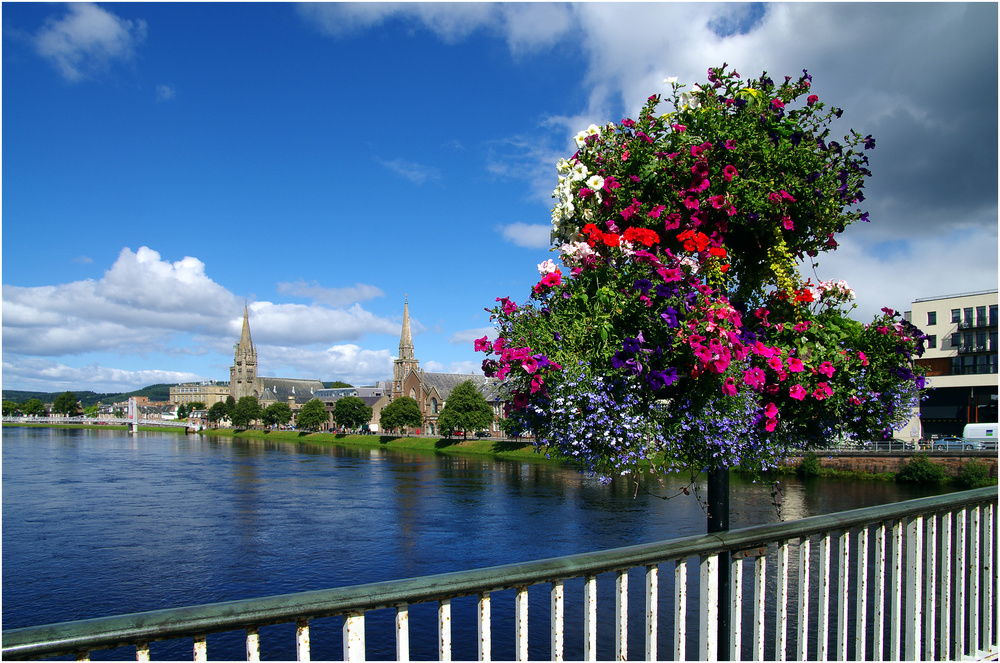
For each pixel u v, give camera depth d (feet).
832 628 53.83
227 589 81.51
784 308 15.48
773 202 13.93
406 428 467.93
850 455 180.96
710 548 11.78
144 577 86.43
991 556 17.70
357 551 100.17
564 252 14.08
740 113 14.90
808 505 130.93
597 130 15.42
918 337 15.35
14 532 114.93
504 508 138.00
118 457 304.71
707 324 12.31
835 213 15.01
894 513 14.65
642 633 57.93
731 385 12.86
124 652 55.16
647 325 12.77
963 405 220.23
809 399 14.87
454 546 102.58
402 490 173.78
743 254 15.52
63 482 193.77
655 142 15.12
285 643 59.47
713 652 12.07
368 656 56.18
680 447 13.61
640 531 108.99
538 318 13.07
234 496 162.30
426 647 58.08
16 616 71.61
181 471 231.09
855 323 15.67
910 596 15.52
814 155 14.69
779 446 15.24
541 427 13.17
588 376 12.33
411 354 591.37
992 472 157.79
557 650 10.28
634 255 13.46
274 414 602.03
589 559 10.34
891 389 15.46
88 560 95.20
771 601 62.85
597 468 13.28
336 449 386.73
